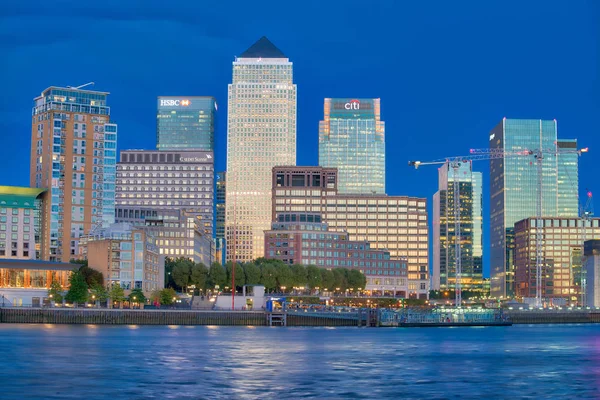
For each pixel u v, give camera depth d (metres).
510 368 178.50
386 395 137.00
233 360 188.12
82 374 159.88
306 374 163.12
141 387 142.88
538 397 136.25
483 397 135.75
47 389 140.12
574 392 141.88
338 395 136.38
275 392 138.62
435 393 139.50
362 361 190.50
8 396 133.00
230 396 134.00
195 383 148.25
